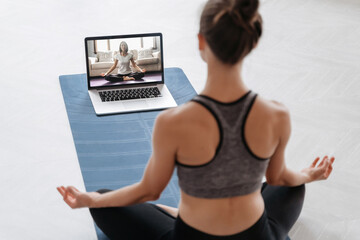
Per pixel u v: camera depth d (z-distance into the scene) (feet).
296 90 12.30
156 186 5.58
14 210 8.40
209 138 4.93
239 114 4.93
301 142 10.32
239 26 4.61
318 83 12.62
